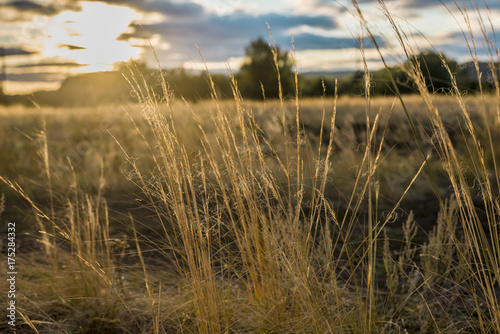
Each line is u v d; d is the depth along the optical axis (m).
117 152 6.26
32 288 2.46
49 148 5.89
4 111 10.82
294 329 1.89
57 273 2.52
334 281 1.93
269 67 23.75
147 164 5.61
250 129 1.91
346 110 11.16
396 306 2.28
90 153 6.61
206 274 1.90
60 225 3.02
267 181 1.90
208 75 1.85
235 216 2.29
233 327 2.00
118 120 8.58
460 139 4.70
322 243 2.31
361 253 3.09
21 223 3.73
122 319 2.23
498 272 1.61
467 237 1.70
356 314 2.08
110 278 2.33
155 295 2.30
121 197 4.76
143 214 4.21
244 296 2.10
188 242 1.85
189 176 1.85
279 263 1.98
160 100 1.82
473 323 2.04
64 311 2.32
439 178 5.66
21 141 6.94
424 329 2.05
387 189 5.19
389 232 3.69
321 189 1.91
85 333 2.15
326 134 8.34
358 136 7.20
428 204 4.71
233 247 2.38
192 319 2.08
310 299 1.89
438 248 2.33
